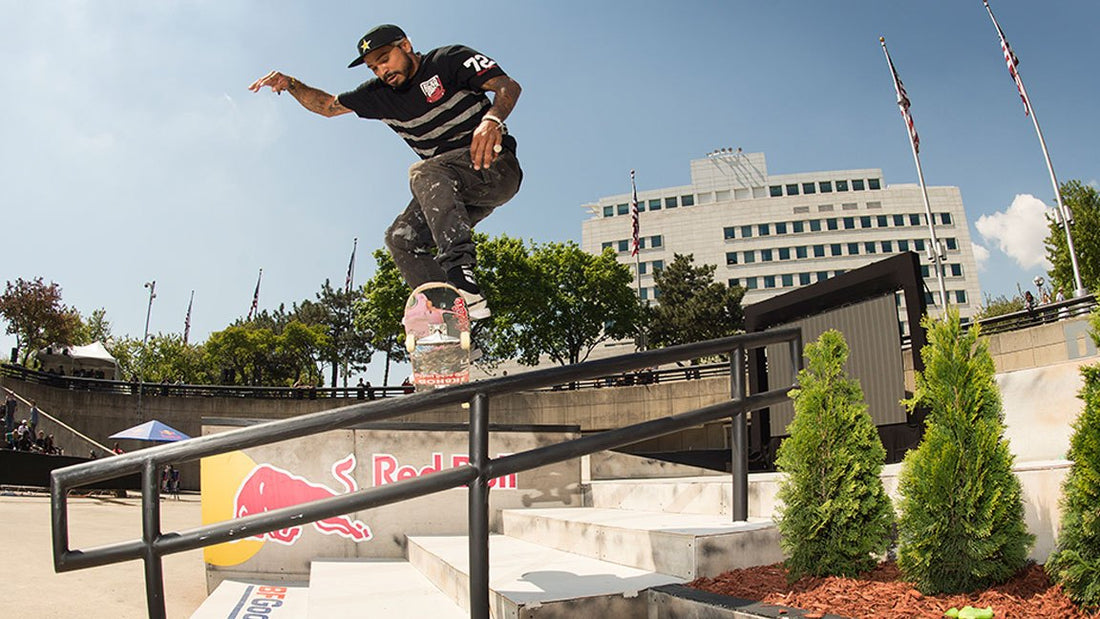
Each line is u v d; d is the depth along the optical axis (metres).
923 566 2.90
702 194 93.75
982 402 2.93
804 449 3.38
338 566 5.66
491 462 3.12
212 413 31.11
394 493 2.99
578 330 37.72
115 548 2.85
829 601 2.86
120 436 22.88
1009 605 2.63
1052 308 15.04
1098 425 2.55
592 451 3.34
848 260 86.38
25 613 5.46
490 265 36.19
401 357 45.81
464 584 3.83
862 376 7.78
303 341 54.91
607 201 97.38
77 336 50.03
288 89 3.46
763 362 9.84
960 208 87.25
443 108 3.10
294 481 6.16
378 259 35.75
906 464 3.06
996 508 2.83
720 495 4.75
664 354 3.64
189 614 5.98
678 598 3.05
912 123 29.05
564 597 3.12
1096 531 2.52
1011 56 28.30
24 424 25.58
